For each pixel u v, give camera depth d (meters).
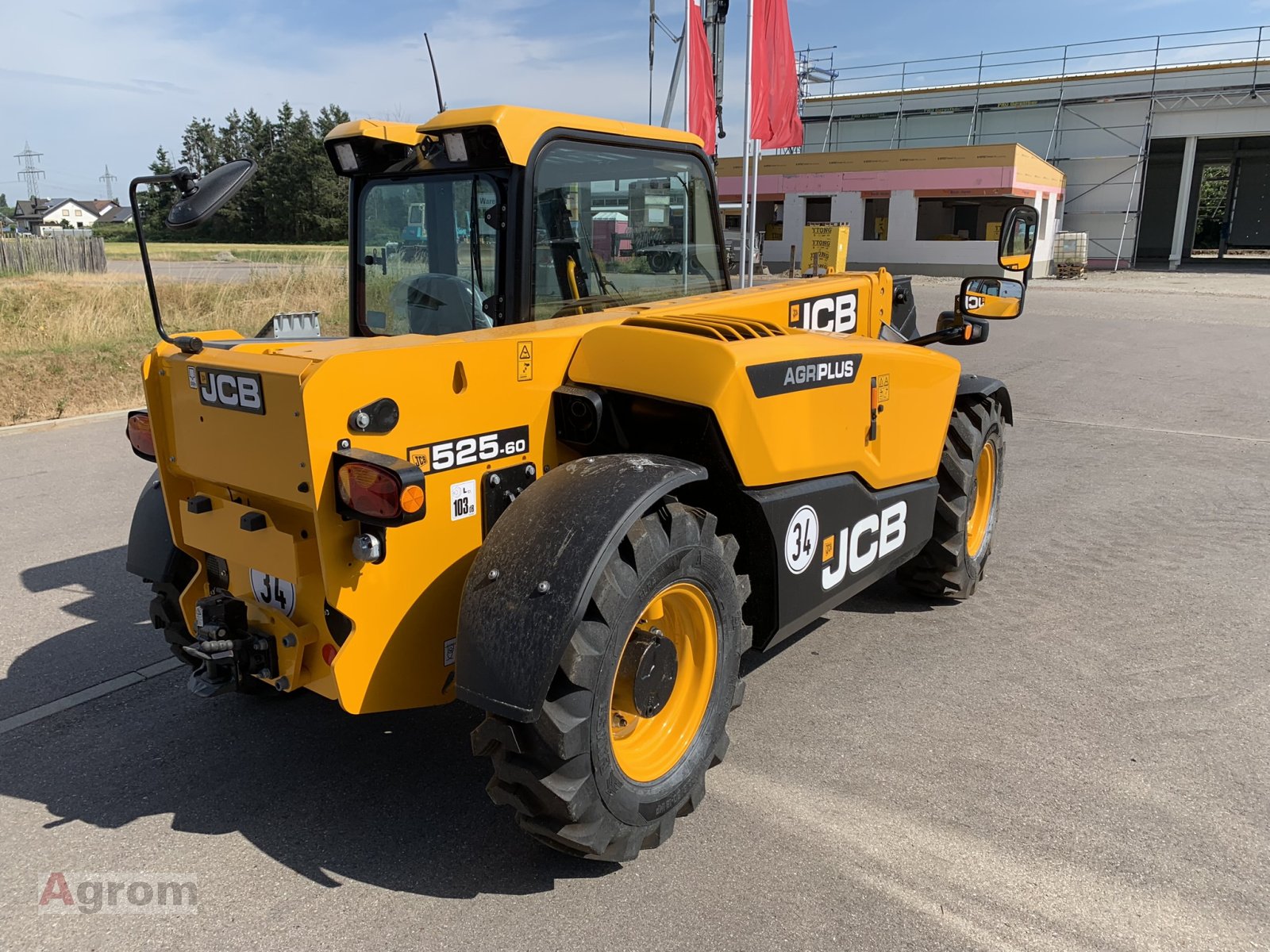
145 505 3.33
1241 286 25.44
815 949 2.31
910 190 28.66
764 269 28.70
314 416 2.25
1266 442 7.83
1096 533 5.54
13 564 5.07
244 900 2.52
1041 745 3.24
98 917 2.45
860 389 3.35
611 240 3.46
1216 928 2.37
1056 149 32.50
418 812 2.91
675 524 2.55
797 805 2.91
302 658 2.61
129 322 13.27
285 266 17.33
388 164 3.35
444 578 2.63
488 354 2.62
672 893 2.52
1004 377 11.11
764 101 12.99
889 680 3.74
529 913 2.45
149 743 3.33
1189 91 30.30
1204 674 3.76
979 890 2.52
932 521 4.06
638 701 2.55
